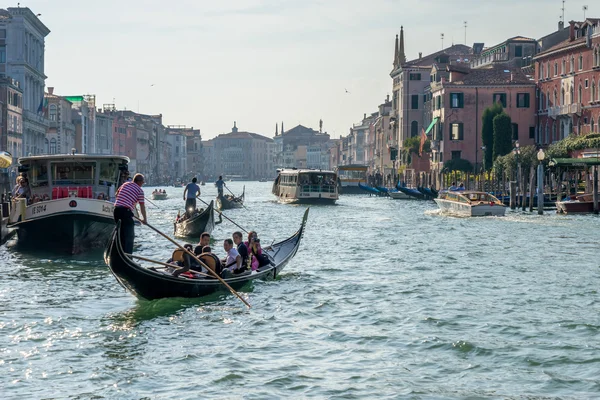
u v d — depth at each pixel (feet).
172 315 61.57
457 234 134.00
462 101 310.45
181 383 45.19
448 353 51.21
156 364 48.80
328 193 246.88
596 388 44.34
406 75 395.96
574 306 65.67
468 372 47.32
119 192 64.44
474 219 170.09
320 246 113.60
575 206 177.88
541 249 108.78
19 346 52.80
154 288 63.36
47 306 65.05
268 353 51.19
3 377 46.32
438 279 80.18
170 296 64.59
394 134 424.05
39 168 102.58
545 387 44.60
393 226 154.30
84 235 96.73
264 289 72.74
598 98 245.24
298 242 86.74
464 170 306.76
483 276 82.33
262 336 55.42
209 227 124.06
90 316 61.26
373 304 66.49
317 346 52.90
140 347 52.54
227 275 69.15
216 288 67.82
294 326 58.39
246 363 48.93
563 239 123.13
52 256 95.14
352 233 137.69
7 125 314.55
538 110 297.12
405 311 63.67
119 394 43.42
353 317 61.52
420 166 356.38
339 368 48.03
